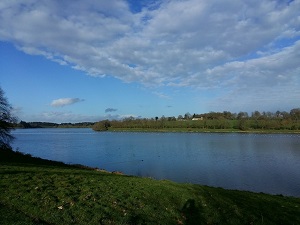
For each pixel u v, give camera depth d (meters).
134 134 177.12
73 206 13.98
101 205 14.52
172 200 17.33
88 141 120.69
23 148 91.25
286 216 15.93
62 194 15.59
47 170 23.73
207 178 42.03
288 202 20.45
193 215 15.14
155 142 110.31
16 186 16.31
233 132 172.88
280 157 63.84
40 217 12.41
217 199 18.44
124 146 94.75
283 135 144.12
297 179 41.16
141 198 16.77
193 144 98.88
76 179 20.06
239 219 14.88
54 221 12.17
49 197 14.91
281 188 36.22
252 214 15.71
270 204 18.52
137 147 90.62
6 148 48.78
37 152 79.31
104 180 21.12
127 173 46.31
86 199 15.25
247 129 181.25
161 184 21.70
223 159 61.34
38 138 148.12
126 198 16.38
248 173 45.56
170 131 197.88
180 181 40.06
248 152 73.56
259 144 95.50
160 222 13.45
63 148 90.56
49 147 94.19
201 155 68.56
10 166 24.33
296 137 128.62
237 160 59.66
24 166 26.16
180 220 14.15
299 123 173.75
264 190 35.19
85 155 71.88
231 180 40.69
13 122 54.09
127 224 12.67
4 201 13.77
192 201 17.33
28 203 13.80
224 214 15.54
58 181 18.72
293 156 65.31
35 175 19.84
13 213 12.19
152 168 50.94
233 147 86.81
